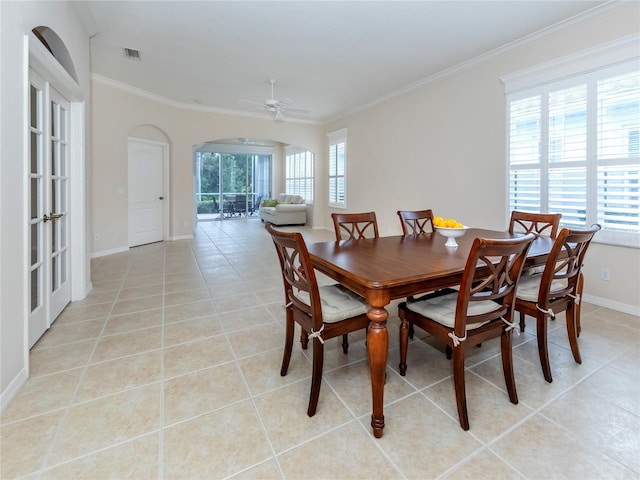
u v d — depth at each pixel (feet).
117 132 17.62
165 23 11.19
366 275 5.19
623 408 5.57
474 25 11.08
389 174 19.19
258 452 4.68
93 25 11.15
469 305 5.80
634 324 8.93
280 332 8.57
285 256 5.98
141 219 20.52
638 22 9.14
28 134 6.37
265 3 9.98
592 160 10.21
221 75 16.08
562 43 10.89
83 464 4.43
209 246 20.62
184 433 5.02
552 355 7.33
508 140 12.66
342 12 10.43
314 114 23.68
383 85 17.29
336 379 6.51
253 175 39.52
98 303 10.48
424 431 5.08
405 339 6.51
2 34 5.49
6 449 4.64
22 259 6.20
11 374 5.78
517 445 4.79
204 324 9.02
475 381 6.40
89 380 6.34
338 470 4.39
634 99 9.27
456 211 15.01
